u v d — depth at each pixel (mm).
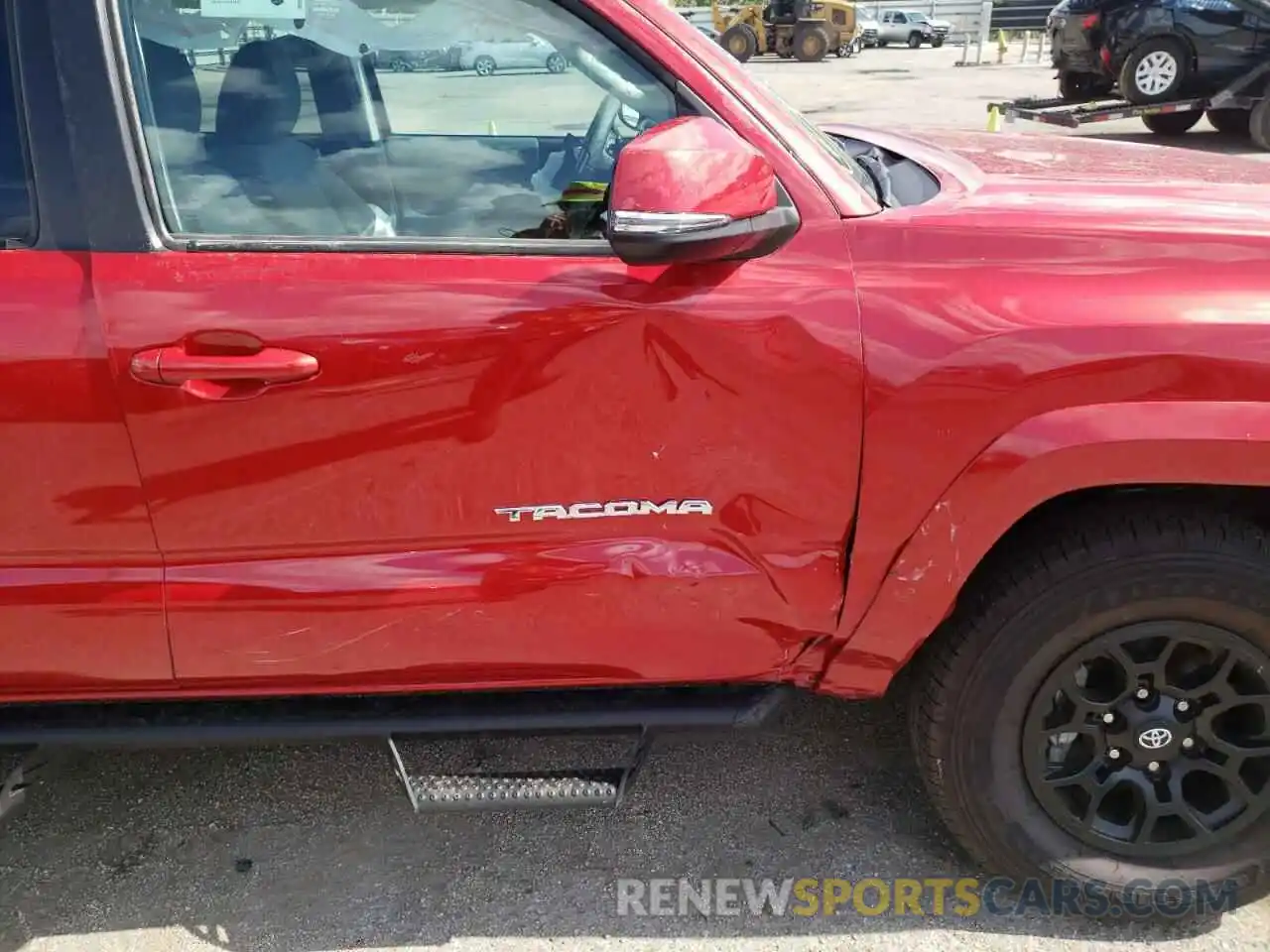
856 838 2453
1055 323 1823
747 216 1721
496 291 1821
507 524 1938
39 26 1796
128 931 2270
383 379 1828
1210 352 1809
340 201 1940
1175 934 2191
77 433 1832
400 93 1947
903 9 33438
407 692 2115
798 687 2148
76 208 1808
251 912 2309
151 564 1946
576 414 1869
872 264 1853
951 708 2076
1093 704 2062
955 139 2779
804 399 1857
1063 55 11047
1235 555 1920
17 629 1945
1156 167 2363
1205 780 2189
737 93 1890
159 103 1870
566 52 1916
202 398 1821
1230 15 9812
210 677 2027
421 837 2508
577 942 2211
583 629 2000
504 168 1973
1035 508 2002
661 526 1954
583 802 2092
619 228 1670
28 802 2631
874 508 1922
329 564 1957
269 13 1924
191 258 1821
